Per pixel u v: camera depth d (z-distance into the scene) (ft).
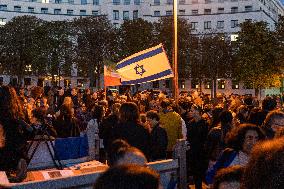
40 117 26.96
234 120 28.99
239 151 17.24
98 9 289.74
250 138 16.94
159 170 19.70
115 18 285.84
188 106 38.27
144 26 201.46
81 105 63.77
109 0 284.61
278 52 157.28
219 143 24.02
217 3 278.87
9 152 18.33
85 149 25.94
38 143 22.13
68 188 15.83
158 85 243.81
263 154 7.22
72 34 194.39
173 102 44.88
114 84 49.83
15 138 18.51
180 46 201.67
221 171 9.77
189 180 35.58
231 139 17.57
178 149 20.95
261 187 7.04
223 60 198.39
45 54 189.06
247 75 159.63
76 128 32.12
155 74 40.14
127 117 23.52
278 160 6.95
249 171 7.40
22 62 188.65
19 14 266.98
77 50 191.31
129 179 6.67
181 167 20.89
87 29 190.90
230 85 242.17
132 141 22.89
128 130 23.11
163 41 196.34
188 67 204.13
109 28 195.42
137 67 40.91
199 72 203.51
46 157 23.44
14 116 18.51
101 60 189.88
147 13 283.38
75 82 245.65
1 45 187.21
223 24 264.93
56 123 31.76
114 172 6.84
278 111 21.88
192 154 32.35
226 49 198.08
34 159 22.94
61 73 205.57
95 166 21.83
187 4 284.61
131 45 196.65
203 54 200.34
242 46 161.48
